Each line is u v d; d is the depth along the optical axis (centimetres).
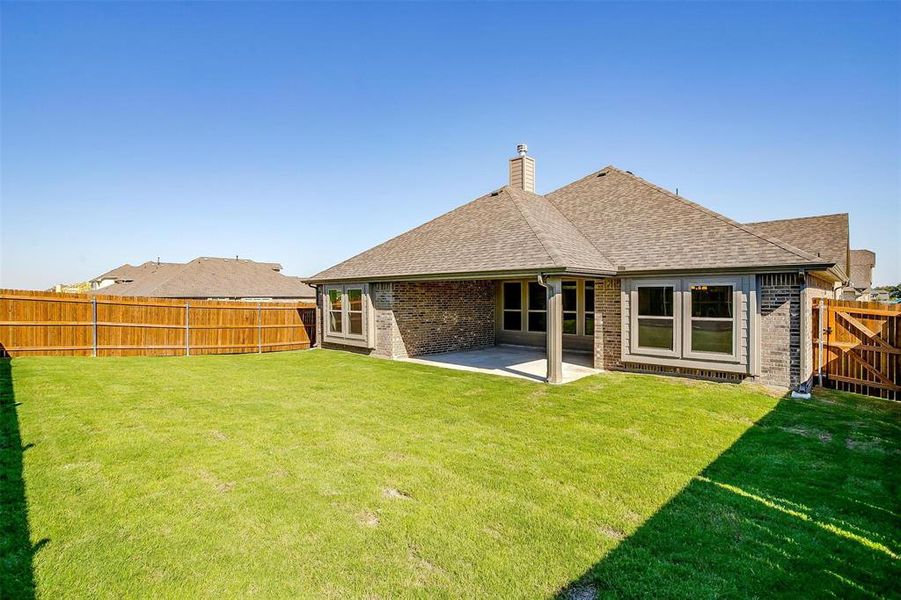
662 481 529
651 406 859
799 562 372
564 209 1555
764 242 1008
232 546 390
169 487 502
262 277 3728
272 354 1645
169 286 3139
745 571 359
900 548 394
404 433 702
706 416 794
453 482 524
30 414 762
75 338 1465
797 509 462
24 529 411
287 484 513
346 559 373
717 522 435
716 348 1026
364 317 1559
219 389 1006
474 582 344
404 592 333
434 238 1523
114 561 366
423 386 1045
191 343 1659
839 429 726
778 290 969
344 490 500
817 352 1067
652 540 403
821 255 1594
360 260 1705
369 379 1131
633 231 1279
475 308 1759
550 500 480
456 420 775
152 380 1091
